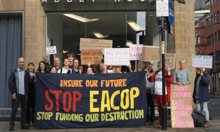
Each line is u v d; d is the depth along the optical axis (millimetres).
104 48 6801
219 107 12078
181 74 6367
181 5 7762
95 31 8047
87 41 7371
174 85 6203
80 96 6113
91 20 8078
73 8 7953
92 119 6074
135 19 8055
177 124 6062
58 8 7938
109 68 7094
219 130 5746
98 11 8078
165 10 5895
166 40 8008
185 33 7734
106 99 6145
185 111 6137
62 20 8086
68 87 6113
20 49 7824
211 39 38219
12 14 7816
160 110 6152
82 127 6043
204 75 6293
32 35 7602
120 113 6141
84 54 6961
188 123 6078
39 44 7680
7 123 6898
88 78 6172
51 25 8086
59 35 8047
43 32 7957
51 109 6035
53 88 6082
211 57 6273
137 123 6152
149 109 7195
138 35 8031
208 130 5742
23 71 6016
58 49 8016
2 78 7785
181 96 6180
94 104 6117
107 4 7934
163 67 5848
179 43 7715
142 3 7922
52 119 6012
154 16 8062
